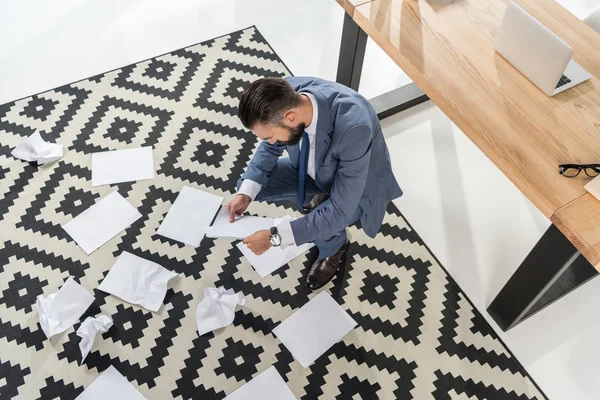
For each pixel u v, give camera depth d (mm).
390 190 2160
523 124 1998
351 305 2438
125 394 2195
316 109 1771
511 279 2201
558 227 1824
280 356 2301
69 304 2355
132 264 2484
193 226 2604
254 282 2475
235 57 3209
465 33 2252
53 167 2756
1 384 2199
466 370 2299
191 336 2330
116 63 3148
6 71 3098
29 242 2541
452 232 2656
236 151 2844
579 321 2432
